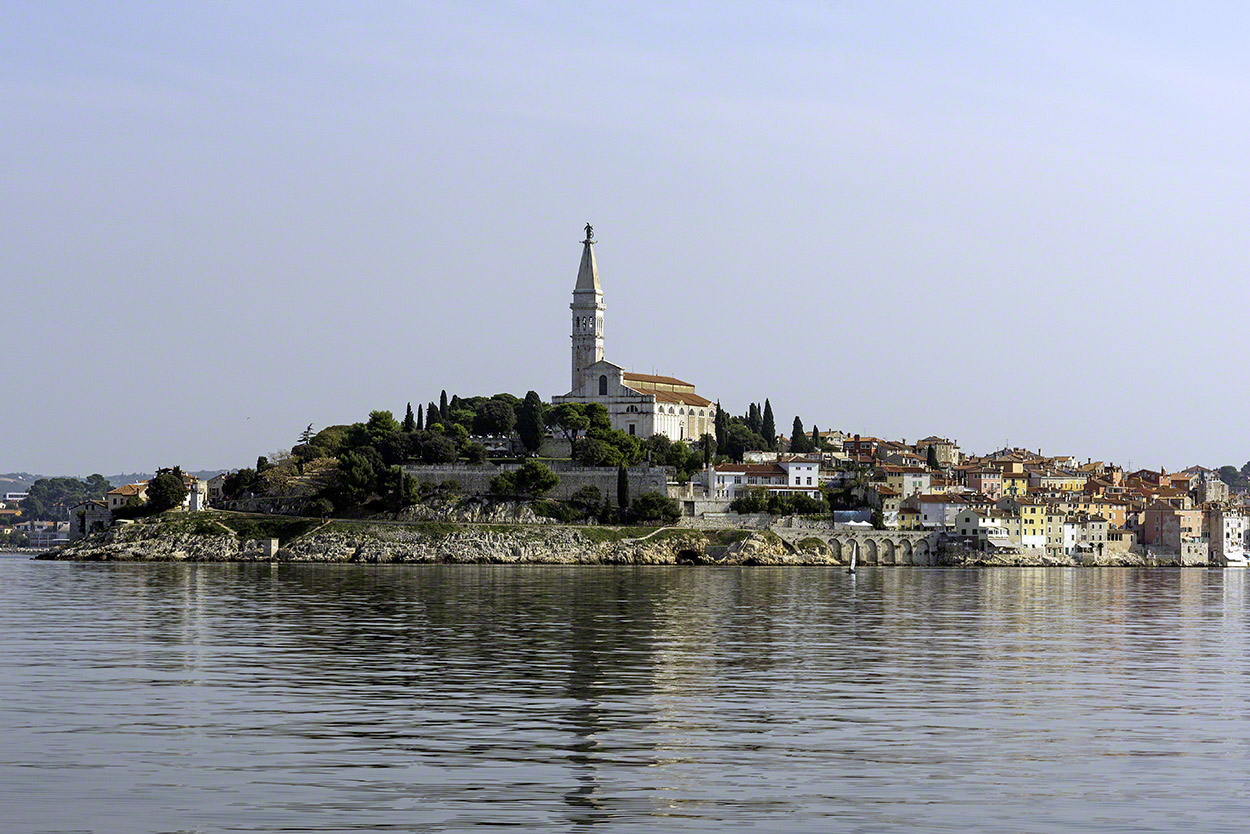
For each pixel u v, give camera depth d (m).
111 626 152.50
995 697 101.31
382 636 142.62
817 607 194.75
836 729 86.38
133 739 80.75
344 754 76.88
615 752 78.19
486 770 72.88
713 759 76.44
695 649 132.88
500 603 193.38
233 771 72.12
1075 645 143.38
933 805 66.00
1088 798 67.69
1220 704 98.88
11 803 64.81
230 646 131.62
